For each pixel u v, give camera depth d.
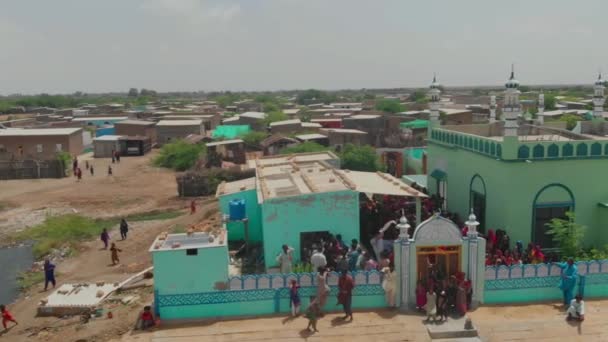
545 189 18.23
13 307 19.56
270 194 18.33
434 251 15.30
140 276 20.44
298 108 120.69
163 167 52.72
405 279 15.28
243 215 20.08
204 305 15.34
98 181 46.19
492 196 19.19
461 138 21.75
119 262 24.73
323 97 194.25
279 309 15.48
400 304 15.37
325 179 20.50
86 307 17.92
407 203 21.97
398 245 15.22
